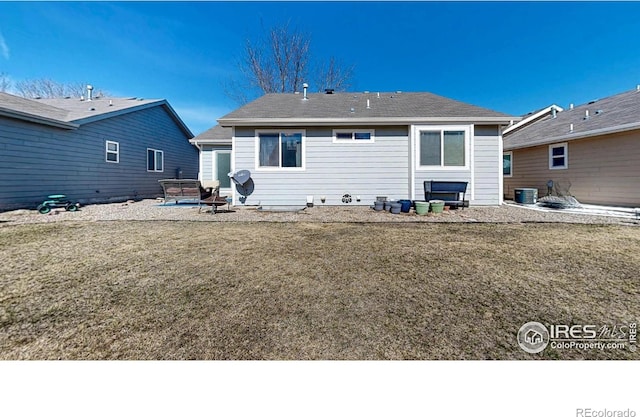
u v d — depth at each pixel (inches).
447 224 248.7
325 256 153.6
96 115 434.0
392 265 138.6
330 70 789.2
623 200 346.3
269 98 453.4
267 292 107.2
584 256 151.6
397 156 362.0
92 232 214.5
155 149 593.6
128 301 99.5
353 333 80.0
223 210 338.3
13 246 172.7
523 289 109.8
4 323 84.5
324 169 364.8
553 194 430.6
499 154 352.5
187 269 133.0
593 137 379.2
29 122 345.4
